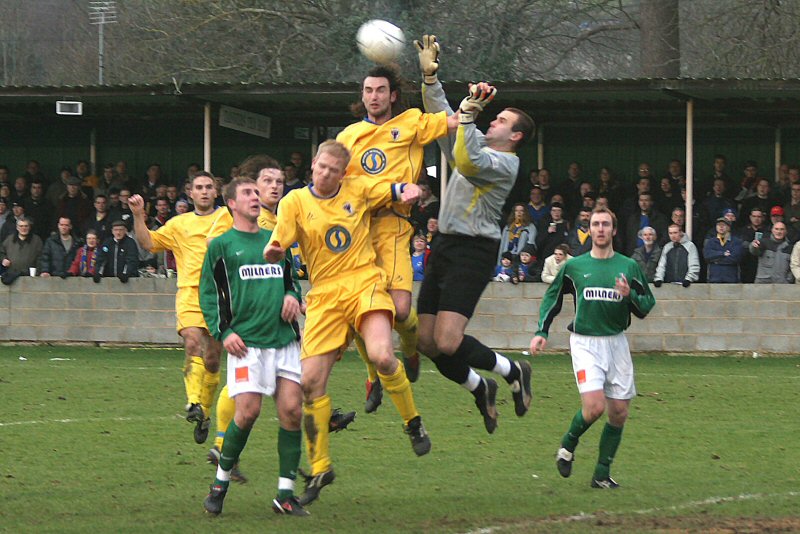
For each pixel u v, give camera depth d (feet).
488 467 58.08
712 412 76.64
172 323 121.19
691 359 109.91
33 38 248.52
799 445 64.44
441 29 171.53
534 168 140.97
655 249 115.44
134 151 148.87
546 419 73.67
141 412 75.82
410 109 50.31
